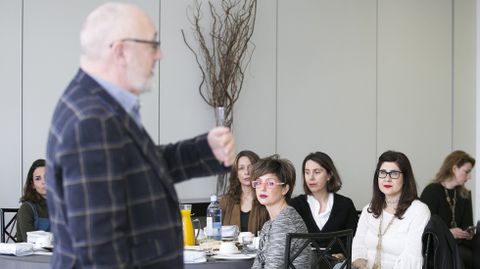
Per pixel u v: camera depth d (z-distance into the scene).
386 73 6.35
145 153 1.48
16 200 5.09
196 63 5.60
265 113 5.85
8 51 5.07
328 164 3.87
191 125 5.58
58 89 5.19
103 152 1.37
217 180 5.57
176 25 5.54
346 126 6.19
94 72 1.50
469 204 4.76
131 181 1.45
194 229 3.77
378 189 3.50
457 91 6.59
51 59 5.17
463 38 6.59
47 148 1.46
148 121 5.44
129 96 1.52
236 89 5.63
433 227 3.13
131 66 1.50
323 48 6.10
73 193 1.35
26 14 5.11
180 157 1.78
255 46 5.82
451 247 3.13
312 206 3.90
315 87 6.07
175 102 5.53
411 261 3.24
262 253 2.91
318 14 6.08
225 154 1.76
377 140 6.32
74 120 1.38
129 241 1.45
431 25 6.52
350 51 6.21
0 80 5.06
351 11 6.21
